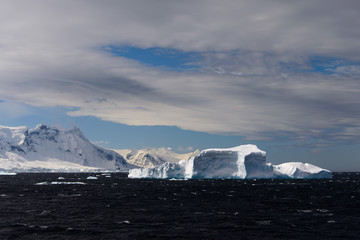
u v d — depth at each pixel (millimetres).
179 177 194500
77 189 131750
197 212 68062
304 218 61219
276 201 87688
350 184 168000
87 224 55156
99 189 131375
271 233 49469
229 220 59000
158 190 125000
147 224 55312
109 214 65188
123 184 166750
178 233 49219
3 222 56562
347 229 52031
